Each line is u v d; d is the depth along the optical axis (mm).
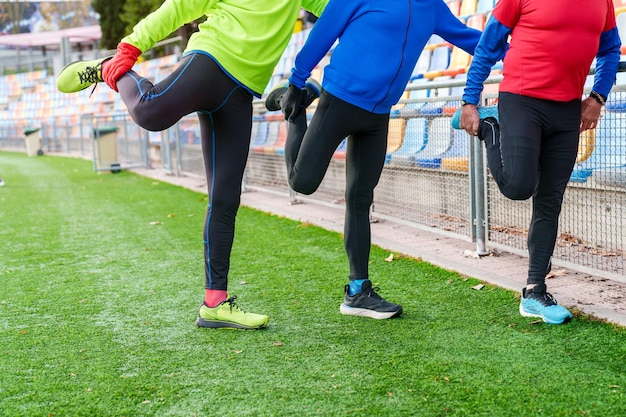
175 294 3984
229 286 4121
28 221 7078
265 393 2480
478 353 2791
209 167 3229
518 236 4301
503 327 3109
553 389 2398
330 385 2529
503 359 2709
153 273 4555
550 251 3184
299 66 3139
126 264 4863
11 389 2600
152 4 25109
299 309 3580
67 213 7602
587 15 2814
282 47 3119
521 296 3334
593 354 2715
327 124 3096
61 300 3928
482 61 3068
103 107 23453
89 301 3885
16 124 25078
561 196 3119
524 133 2941
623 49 4828
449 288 3822
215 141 3182
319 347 2961
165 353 2961
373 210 5801
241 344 3043
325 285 4047
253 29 3010
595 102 3131
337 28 3037
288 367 2732
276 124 8234
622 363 2605
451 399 2355
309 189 3189
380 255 4734
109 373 2738
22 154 21859
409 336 3053
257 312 3562
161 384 2604
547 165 3068
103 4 30750
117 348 3051
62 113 26000
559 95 2914
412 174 5227
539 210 3162
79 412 2375
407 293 3781
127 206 8023
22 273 4672
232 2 3031
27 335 3281
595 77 3158
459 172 4707
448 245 4918
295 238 5508
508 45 3098
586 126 3186
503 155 3000
